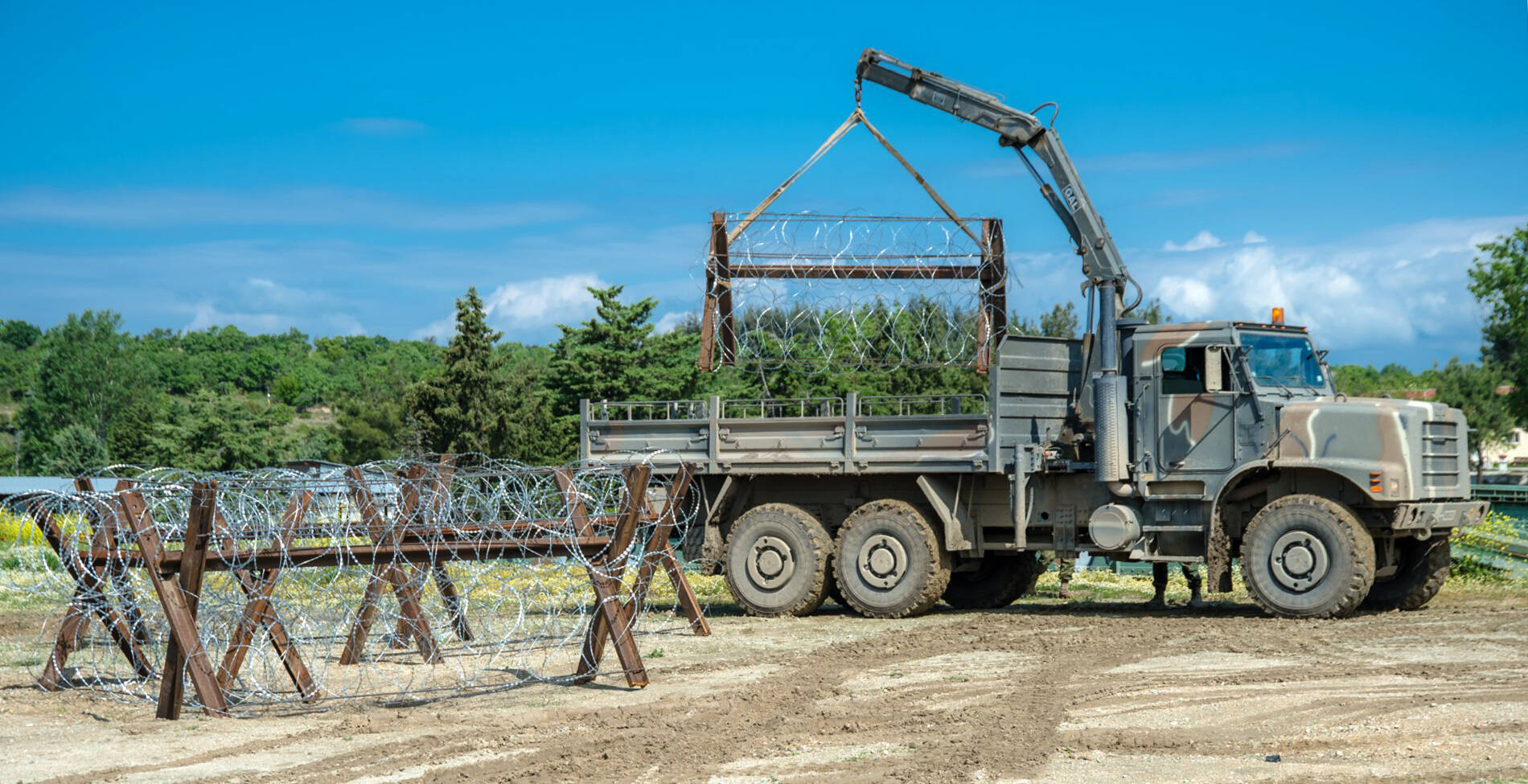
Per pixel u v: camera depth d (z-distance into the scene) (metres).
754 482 14.42
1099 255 13.55
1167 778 6.38
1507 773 6.21
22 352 132.62
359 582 10.81
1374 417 11.91
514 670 10.18
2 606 14.27
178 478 9.33
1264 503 12.78
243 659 8.86
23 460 76.62
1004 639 11.42
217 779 6.74
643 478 9.19
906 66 14.45
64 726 8.15
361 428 58.94
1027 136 13.93
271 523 9.48
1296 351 12.88
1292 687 8.63
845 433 13.75
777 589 13.84
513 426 46.38
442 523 9.92
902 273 14.45
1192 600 14.20
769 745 7.33
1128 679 9.21
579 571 11.73
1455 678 8.78
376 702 8.85
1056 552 13.55
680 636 12.17
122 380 83.50
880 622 13.27
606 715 8.27
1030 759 6.83
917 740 7.38
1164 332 12.84
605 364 45.59
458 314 48.19
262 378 124.06
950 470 13.38
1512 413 45.28
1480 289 43.72
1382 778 6.25
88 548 9.27
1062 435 13.59
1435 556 12.95
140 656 9.47
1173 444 12.72
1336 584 11.84
